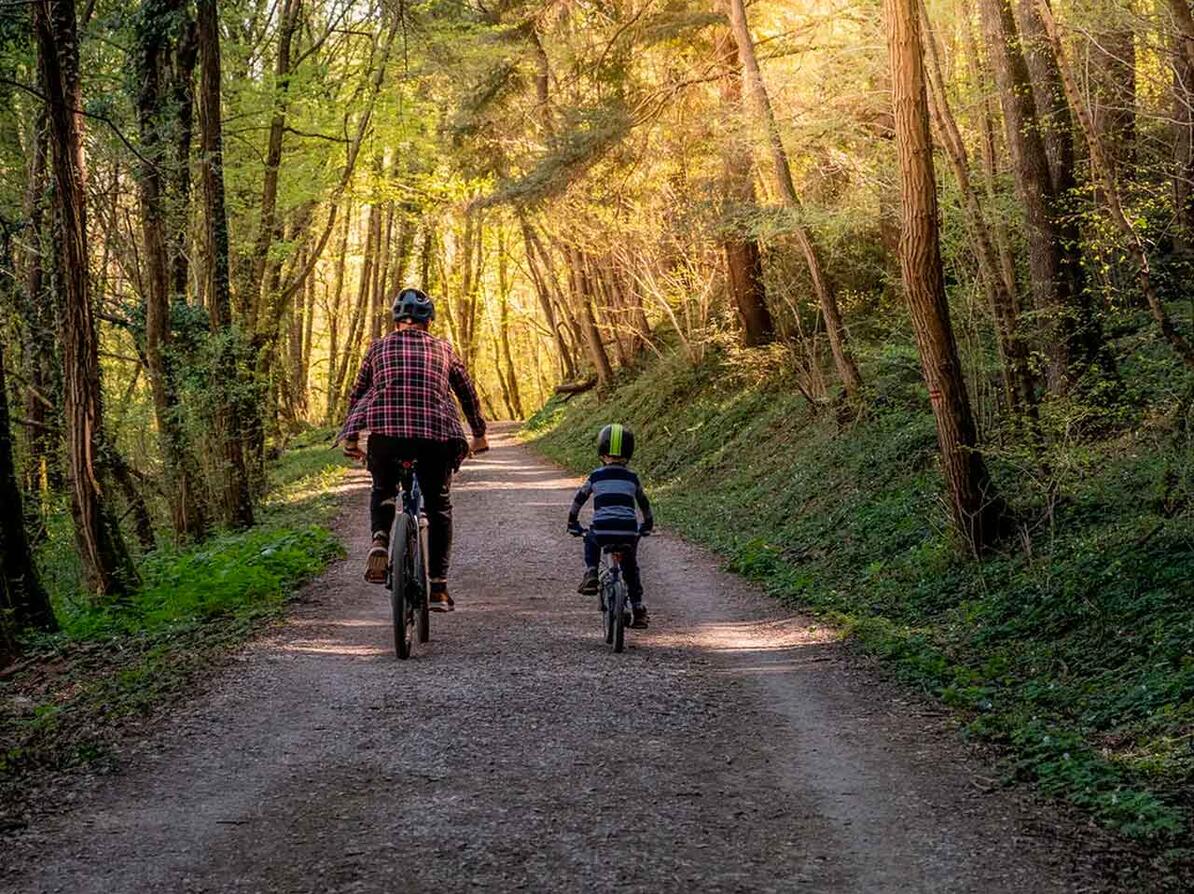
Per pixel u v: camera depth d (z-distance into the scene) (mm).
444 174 28828
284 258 25500
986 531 10617
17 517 10258
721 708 6738
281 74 24078
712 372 27766
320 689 7109
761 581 12281
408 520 7754
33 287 17203
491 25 24750
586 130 21641
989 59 12500
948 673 7578
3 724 7020
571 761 5594
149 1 16516
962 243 12906
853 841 4543
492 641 8711
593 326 36000
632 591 8672
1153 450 10086
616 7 22281
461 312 56594
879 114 14820
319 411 66312
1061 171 12062
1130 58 11383
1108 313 11805
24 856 4422
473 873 4188
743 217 18609
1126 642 7465
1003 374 12023
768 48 21000
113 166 17797
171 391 17500
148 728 6324
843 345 18891
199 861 4359
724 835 4598
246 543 14680
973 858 4352
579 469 27078
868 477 15078
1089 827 4676
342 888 4074
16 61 15516
